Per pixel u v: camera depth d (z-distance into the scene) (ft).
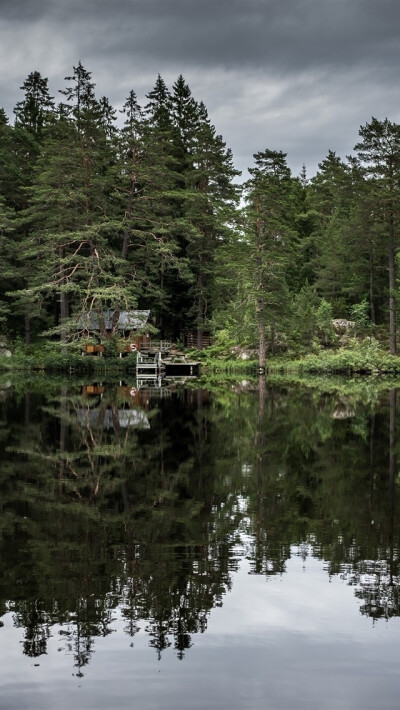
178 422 64.90
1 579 21.71
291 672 15.94
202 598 20.25
